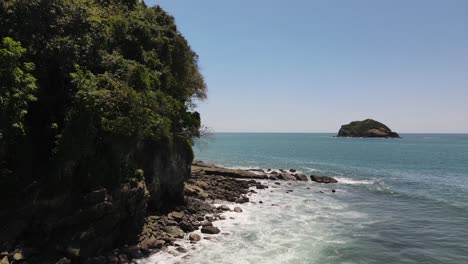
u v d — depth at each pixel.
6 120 16.72
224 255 20.55
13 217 17.88
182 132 31.84
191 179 40.00
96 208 18.83
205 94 44.84
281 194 40.16
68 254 17.59
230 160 85.19
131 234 21.42
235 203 33.91
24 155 19.33
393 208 34.69
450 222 29.56
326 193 42.03
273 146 158.25
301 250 22.08
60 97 21.50
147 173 25.83
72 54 21.75
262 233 25.03
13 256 16.30
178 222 25.44
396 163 81.19
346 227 27.48
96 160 20.22
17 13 20.77
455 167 73.25
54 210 18.77
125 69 24.36
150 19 37.34
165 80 31.78
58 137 19.48
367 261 20.75
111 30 28.39
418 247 23.27
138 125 22.17
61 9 22.89
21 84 17.42
